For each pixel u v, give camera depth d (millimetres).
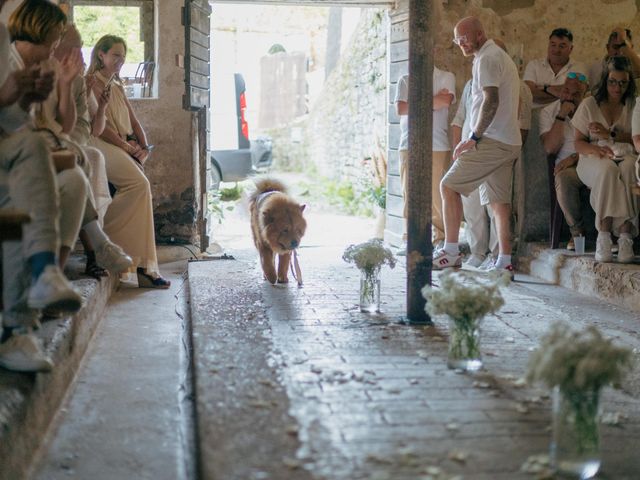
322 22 19953
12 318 3246
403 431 2908
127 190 6336
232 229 10797
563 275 6531
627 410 3402
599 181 6109
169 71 7828
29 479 2873
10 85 3439
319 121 16906
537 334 4535
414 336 4359
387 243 8617
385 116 10664
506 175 6715
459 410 3150
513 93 6586
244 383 3430
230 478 2471
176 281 6797
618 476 2691
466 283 3857
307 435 2840
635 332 4770
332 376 3557
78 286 4996
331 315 4883
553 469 2627
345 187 13602
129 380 4047
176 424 3443
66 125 4555
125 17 9102
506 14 8062
